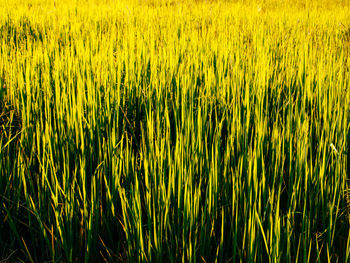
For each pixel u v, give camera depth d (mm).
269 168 2045
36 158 2316
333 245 1734
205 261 1558
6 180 2066
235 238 1505
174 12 8828
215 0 11672
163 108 2975
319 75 3188
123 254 1707
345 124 2291
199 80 3605
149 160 1983
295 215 1821
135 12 8586
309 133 2422
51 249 1627
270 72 3701
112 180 1915
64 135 2408
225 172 1955
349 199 1895
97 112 2709
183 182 1854
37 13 7953
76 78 3379
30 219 1774
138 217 1591
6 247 1809
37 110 2795
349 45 5387
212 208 1790
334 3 11328
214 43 4855
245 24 7410
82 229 1712
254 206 1545
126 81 3371
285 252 1574
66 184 1829
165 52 4344
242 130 2352
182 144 1970
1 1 10008
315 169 1938
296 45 5016
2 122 2861
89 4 10258
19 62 3736
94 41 4961
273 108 2924
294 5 11102
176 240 1603
